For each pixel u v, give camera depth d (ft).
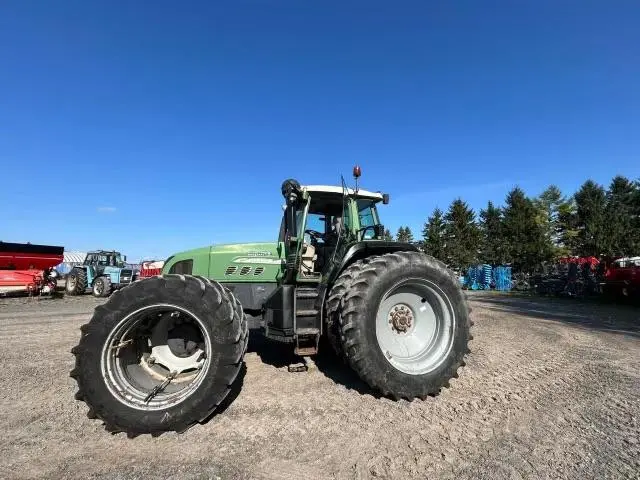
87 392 9.28
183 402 9.41
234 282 15.37
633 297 42.68
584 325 26.53
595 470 7.75
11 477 7.49
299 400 11.31
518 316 31.32
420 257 12.68
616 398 11.68
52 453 8.39
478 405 11.10
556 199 142.82
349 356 11.44
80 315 32.01
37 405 11.08
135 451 8.49
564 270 65.26
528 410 10.75
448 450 8.52
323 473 7.63
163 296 9.89
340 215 16.19
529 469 7.78
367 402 11.22
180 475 7.52
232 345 9.73
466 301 12.85
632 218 117.70
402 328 12.74
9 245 50.19
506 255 122.11
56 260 55.06
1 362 15.72
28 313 33.68
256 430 9.44
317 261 15.67
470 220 133.80
